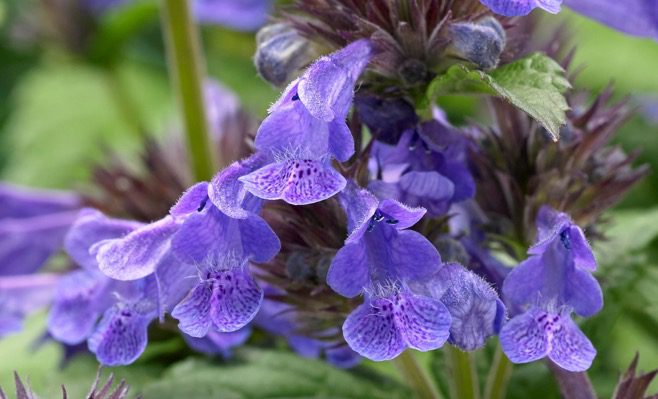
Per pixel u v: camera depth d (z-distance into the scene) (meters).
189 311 0.27
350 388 0.32
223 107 0.37
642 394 0.29
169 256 0.28
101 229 0.31
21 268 0.37
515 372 0.32
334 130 0.27
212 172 0.35
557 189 0.30
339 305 0.29
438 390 0.32
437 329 0.27
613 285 0.33
